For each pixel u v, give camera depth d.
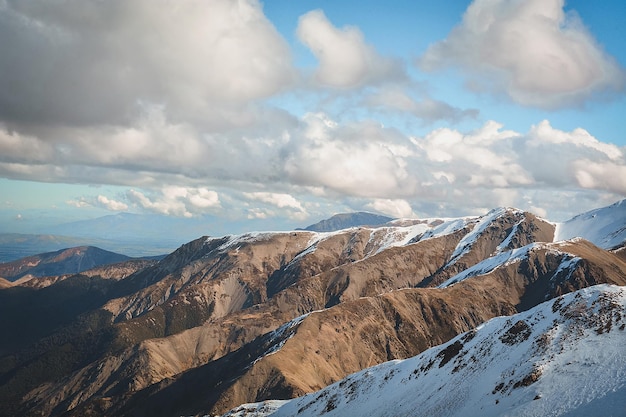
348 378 131.50
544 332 93.44
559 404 70.38
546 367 81.62
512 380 84.31
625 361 74.12
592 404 66.88
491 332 108.06
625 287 97.00
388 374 122.44
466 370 100.12
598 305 92.75
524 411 72.12
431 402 96.44
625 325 84.50
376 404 110.94
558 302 101.19
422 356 120.12
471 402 86.81
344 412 115.31
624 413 62.00
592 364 77.00
